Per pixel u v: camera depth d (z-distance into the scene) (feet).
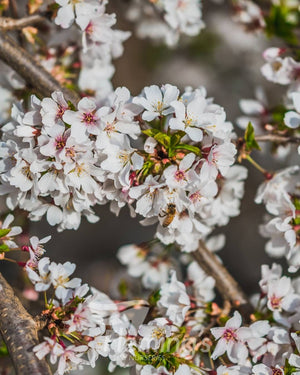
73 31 5.15
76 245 7.30
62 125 4.58
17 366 4.46
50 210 4.75
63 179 4.63
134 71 7.52
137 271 5.32
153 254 5.35
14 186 4.70
